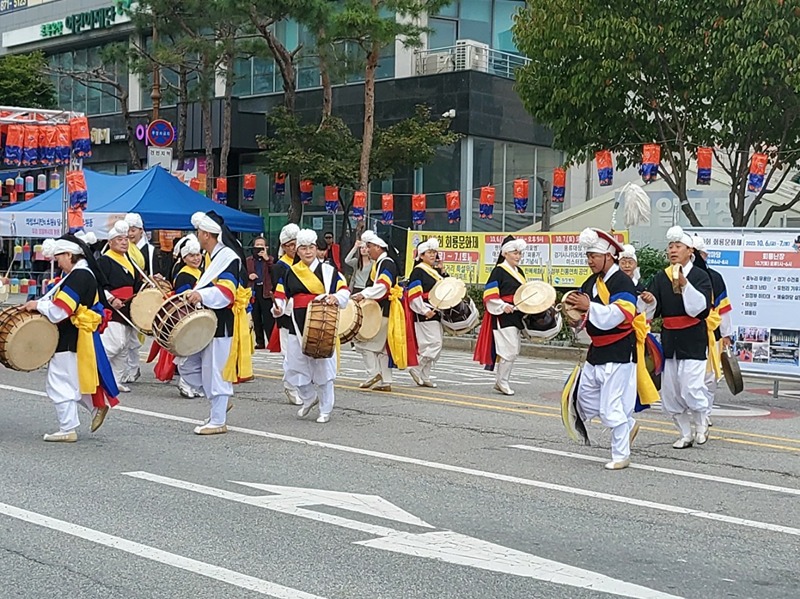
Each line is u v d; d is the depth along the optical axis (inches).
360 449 386.6
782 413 508.4
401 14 995.3
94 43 1610.5
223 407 415.2
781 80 761.0
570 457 377.1
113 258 530.9
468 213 1200.8
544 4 844.6
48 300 382.6
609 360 353.4
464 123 1193.4
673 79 834.8
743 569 245.6
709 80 805.2
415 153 1097.4
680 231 390.9
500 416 471.2
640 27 802.8
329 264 447.5
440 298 561.3
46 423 431.8
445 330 609.9
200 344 398.3
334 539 263.7
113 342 529.0
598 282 354.9
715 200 1031.0
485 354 553.9
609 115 850.8
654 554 256.5
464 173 1203.9
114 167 1606.8
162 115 1470.2
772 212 882.1
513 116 1237.1
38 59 1504.7
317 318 422.0
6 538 261.1
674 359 395.5
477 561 247.0
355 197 1008.2
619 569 243.4
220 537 263.7
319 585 226.7
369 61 1017.5
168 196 878.4
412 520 284.2
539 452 385.4
